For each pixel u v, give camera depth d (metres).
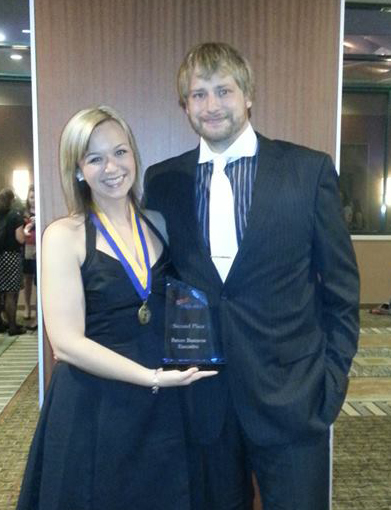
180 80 1.37
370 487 2.51
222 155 1.40
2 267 5.13
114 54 1.80
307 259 1.37
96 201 1.40
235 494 1.51
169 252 1.46
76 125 1.32
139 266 1.38
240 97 1.34
